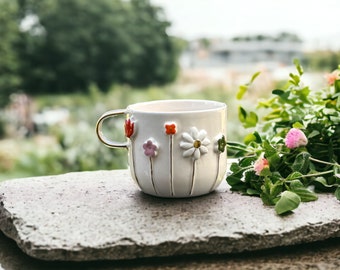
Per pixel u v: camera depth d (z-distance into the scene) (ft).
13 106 8.92
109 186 3.01
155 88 8.75
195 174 2.64
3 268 2.39
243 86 3.56
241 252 2.47
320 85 5.90
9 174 6.97
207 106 2.94
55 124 8.50
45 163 6.63
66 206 2.66
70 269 2.35
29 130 8.75
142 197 2.80
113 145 2.79
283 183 2.73
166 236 2.30
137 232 2.33
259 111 5.65
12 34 8.96
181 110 3.00
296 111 3.22
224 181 3.09
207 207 2.63
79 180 3.14
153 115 2.59
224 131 2.73
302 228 2.39
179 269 2.32
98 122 2.78
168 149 2.60
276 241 2.35
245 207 2.62
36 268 2.39
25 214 2.54
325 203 2.67
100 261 2.40
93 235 2.31
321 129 3.05
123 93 8.50
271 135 3.26
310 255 2.46
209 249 2.30
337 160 3.08
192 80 8.54
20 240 2.33
